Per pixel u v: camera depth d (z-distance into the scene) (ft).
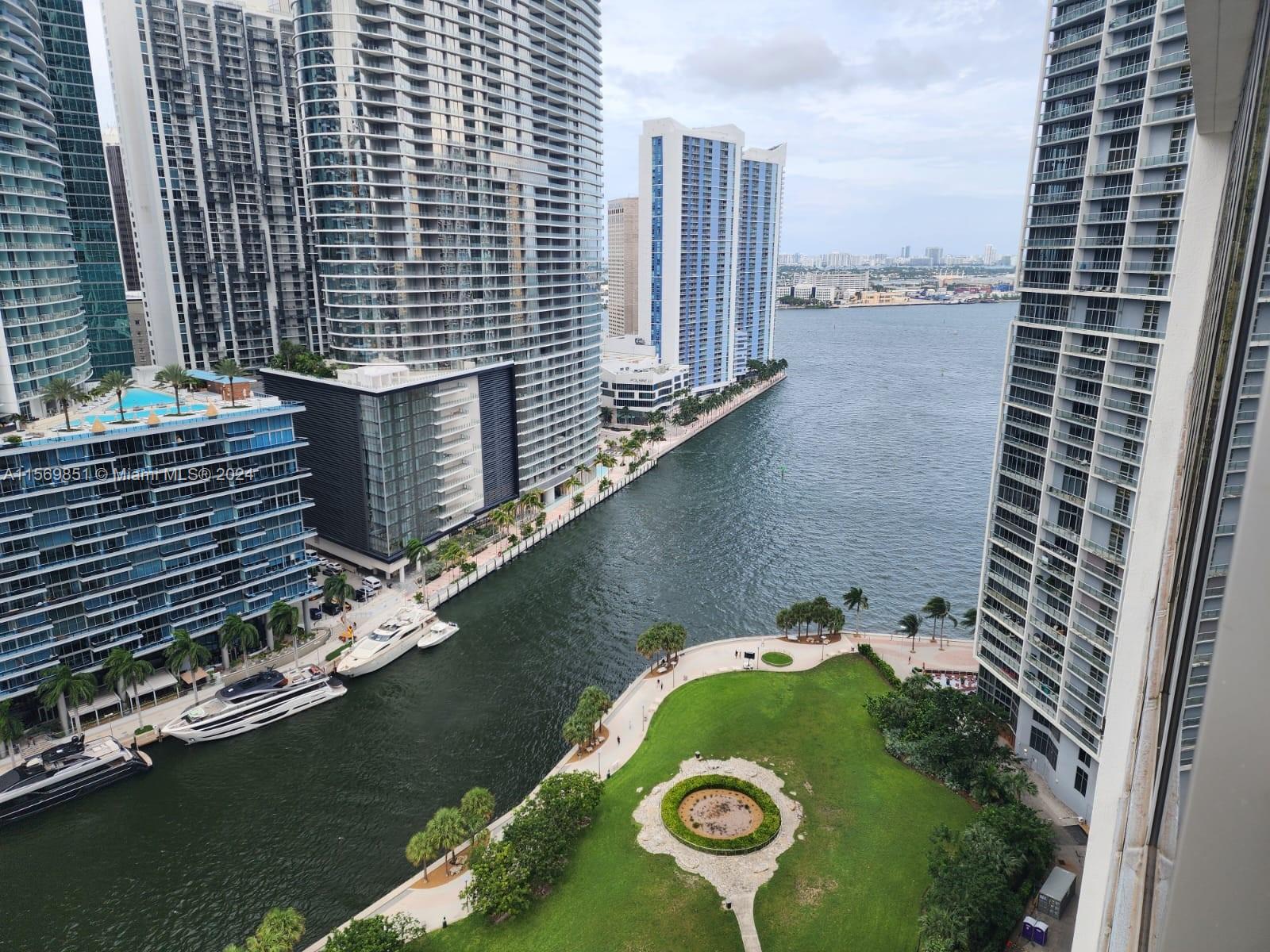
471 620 500.74
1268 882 26.50
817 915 268.41
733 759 351.46
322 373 571.69
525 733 383.86
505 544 613.11
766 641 465.88
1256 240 43.68
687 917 267.39
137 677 375.04
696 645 468.75
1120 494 277.44
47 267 469.98
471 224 602.03
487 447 638.53
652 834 306.55
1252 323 43.65
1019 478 330.54
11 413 431.02
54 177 495.00
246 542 436.35
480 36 584.81
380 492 537.24
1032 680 328.70
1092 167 279.08
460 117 577.43
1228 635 25.52
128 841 312.71
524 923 266.77
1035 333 314.55
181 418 403.75
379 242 558.15
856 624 498.69
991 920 252.42
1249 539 24.43
